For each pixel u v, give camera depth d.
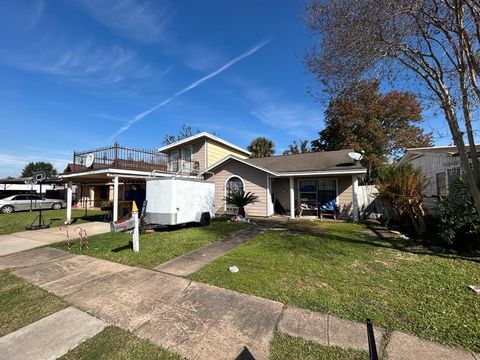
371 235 8.09
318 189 13.95
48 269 5.17
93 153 11.74
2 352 2.51
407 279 4.21
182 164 14.63
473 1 4.51
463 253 5.80
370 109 22.12
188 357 2.38
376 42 5.88
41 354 2.47
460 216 6.05
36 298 3.76
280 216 13.83
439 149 10.04
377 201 12.80
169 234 8.55
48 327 2.96
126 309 3.36
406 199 8.00
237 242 7.20
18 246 7.44
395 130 23.12
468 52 4.85
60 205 22.30
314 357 2.33
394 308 3.23
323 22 6.30
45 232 9.80
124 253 6.16
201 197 10.53
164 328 2.88
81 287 4.15
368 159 21.22
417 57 6.35
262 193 13.63
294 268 4.86
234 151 20.81
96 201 23.39
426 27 5.80
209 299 3.59
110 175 10.69
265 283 4.12
